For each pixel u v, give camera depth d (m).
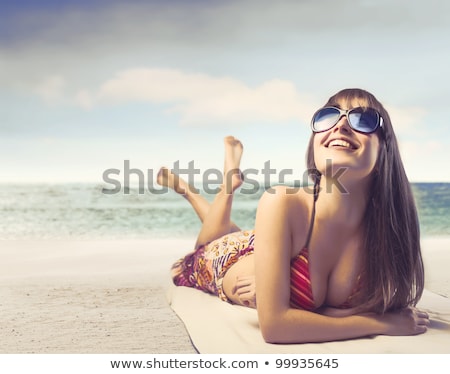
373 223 3.65
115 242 9.55
